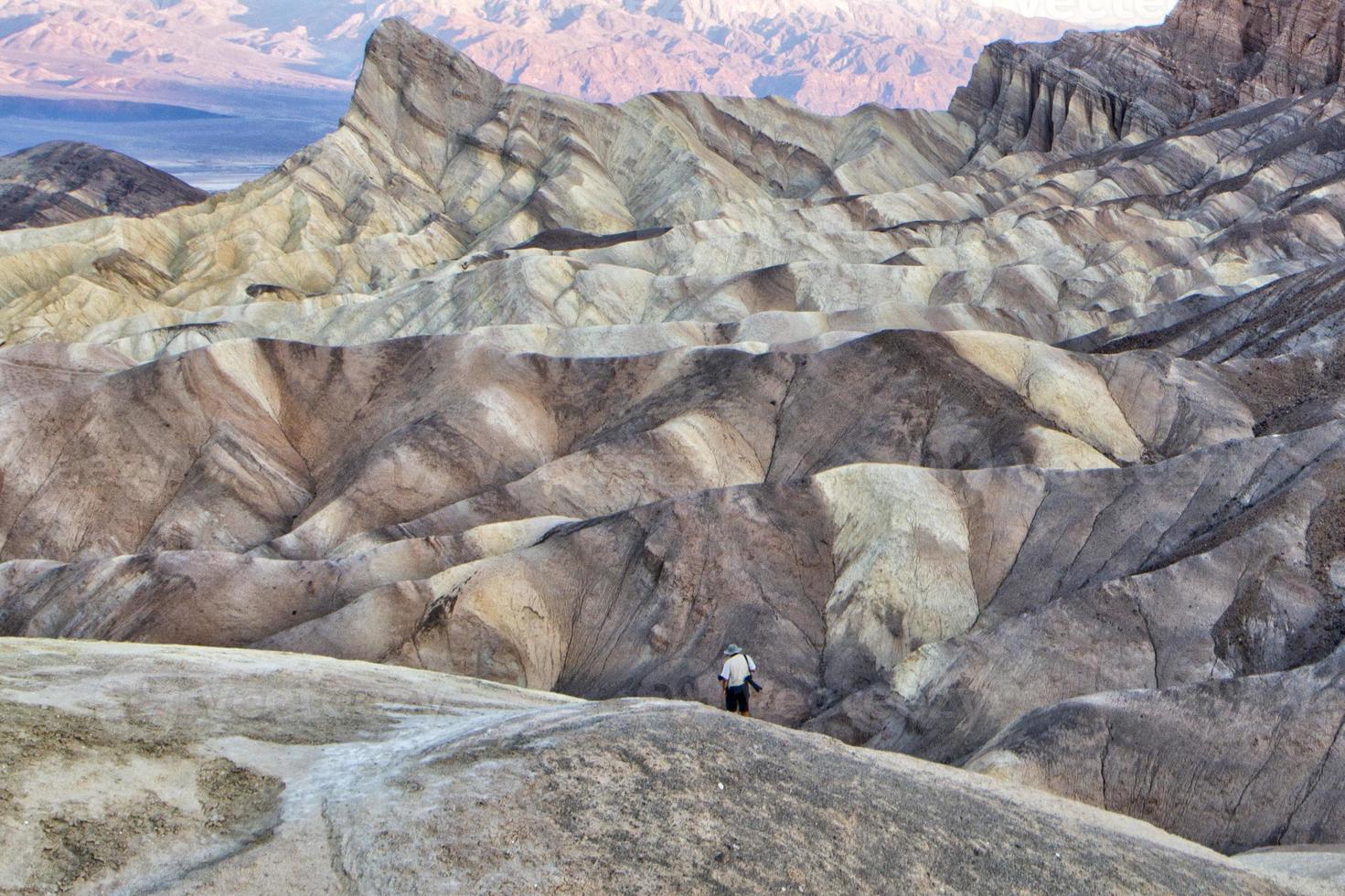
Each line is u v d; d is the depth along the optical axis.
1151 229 91.38
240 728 12.52
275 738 12.42
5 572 32.75
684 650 29.44
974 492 33.41
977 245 88.00
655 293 79.06
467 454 44.66
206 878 9.22
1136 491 32.38
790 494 33.09
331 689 14.85
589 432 47.25
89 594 31.00
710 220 95.81
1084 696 22.73
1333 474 29.52
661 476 41.34
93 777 10.50
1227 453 32.25
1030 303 75.25
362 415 48.56
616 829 10.20
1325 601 26.66
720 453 42.94
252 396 47.97
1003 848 11.36
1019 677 25.86
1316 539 27.91
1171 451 42.69
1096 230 90.25
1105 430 43.41
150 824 10.02
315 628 28.80
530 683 28.92
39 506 43.81
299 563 32.19
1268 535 28.06
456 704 15.59
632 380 48.47
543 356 49.81
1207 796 20.06
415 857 9.58
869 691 26.67
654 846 10.05
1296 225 81.81
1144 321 62.25
